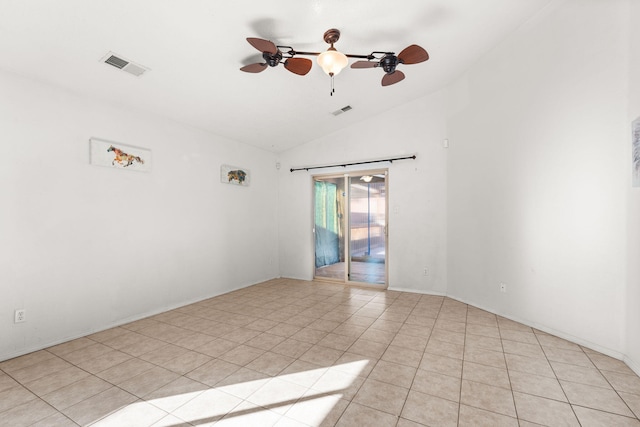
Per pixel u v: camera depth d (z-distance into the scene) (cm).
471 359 255
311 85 377
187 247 427
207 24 248
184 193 424
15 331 270
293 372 238
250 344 291
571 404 192
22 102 276
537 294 317
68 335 304
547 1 291
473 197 402
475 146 398
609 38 250
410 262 483
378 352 271
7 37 231
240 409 193
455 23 300
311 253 580
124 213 353
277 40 283
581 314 277
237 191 516
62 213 301
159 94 344
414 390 211
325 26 272
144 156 374
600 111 258
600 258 261
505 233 354
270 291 497
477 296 399
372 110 486
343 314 378
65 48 252
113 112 345
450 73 412
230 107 400
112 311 340
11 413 191
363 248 539
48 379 231
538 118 311
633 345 234
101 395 209
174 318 368
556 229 296
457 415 183
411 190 481
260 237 566
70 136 308
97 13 221
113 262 342
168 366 249
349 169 535
